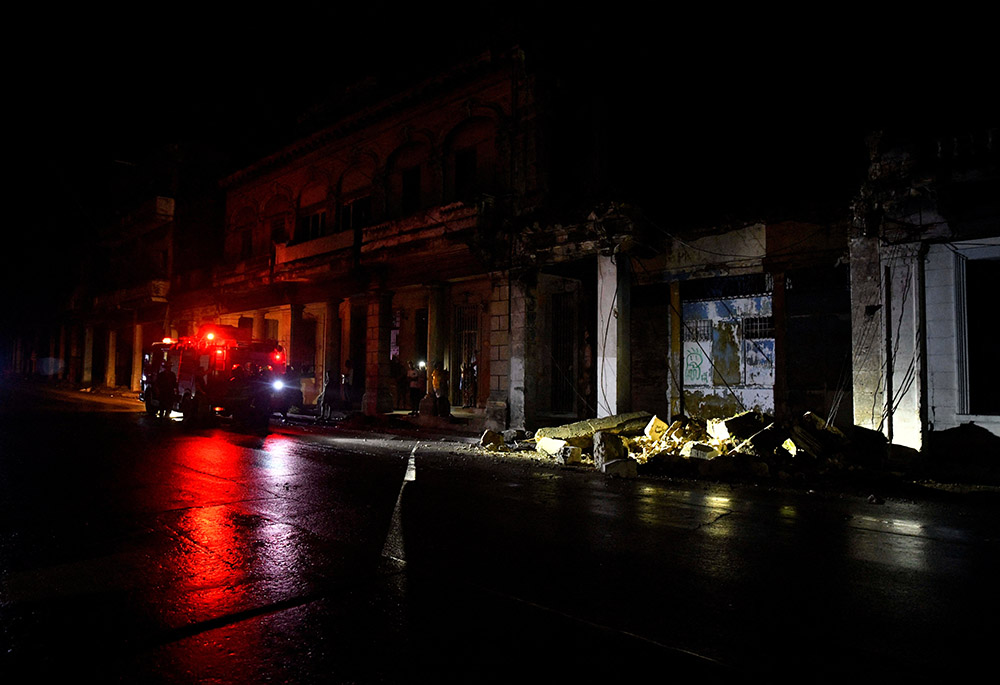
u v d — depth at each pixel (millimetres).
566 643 3809
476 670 3453
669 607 4395
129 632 3930
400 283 20516
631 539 6191
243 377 17406
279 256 24016
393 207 21078
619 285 14508
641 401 16156
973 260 10633
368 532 6398
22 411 21406
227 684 3285
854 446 11016
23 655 3588
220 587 4762
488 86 18000
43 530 6277
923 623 4129
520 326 16250
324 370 22844
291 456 11984
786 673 3434
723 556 5633
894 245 11133
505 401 16562
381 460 11797
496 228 16625
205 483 8992
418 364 22875
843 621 4160
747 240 13945
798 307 13453
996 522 7062
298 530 6453
